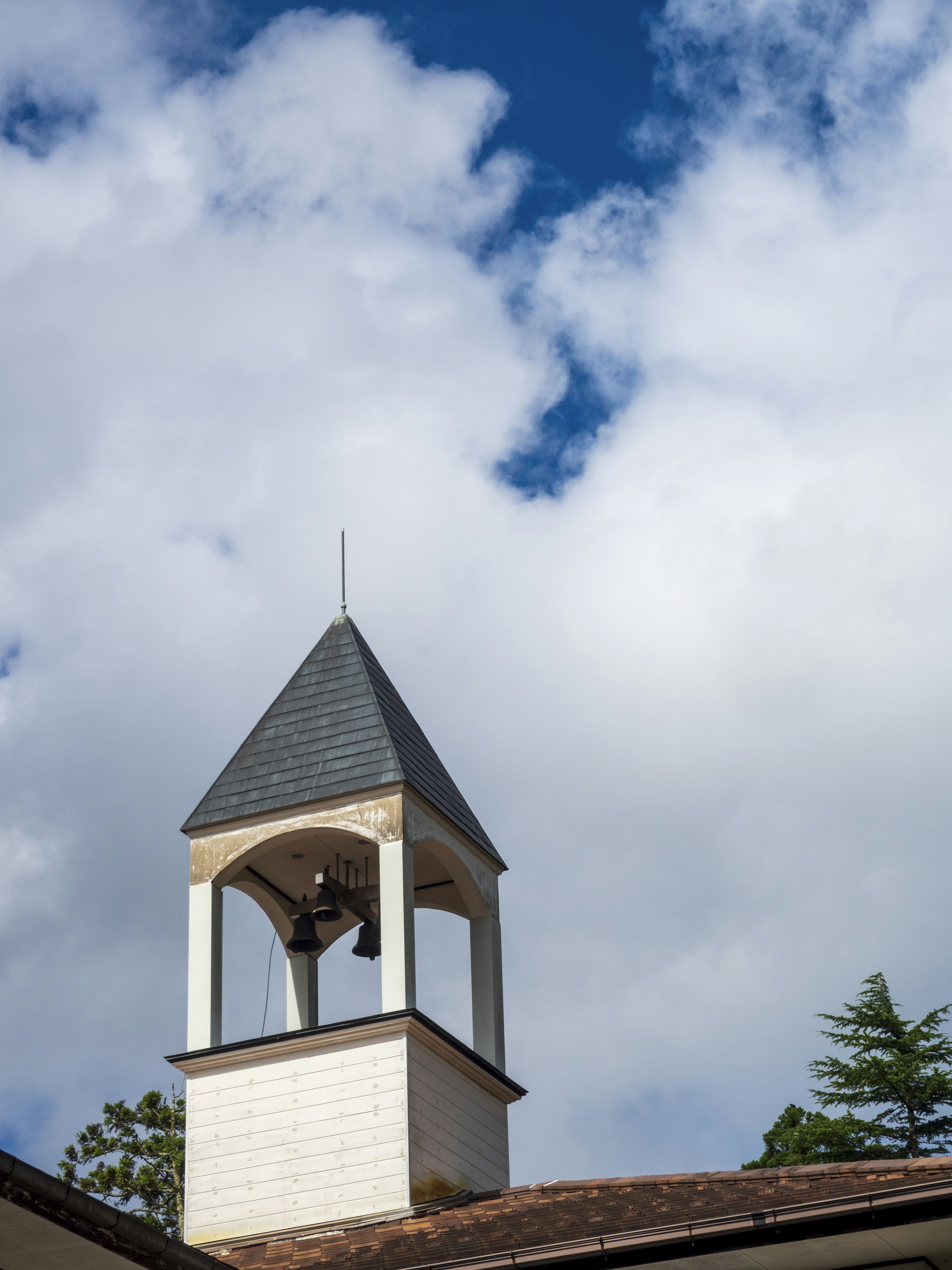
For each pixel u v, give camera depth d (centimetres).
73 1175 3641
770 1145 3784
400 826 1973
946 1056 3600
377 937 2120
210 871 2023
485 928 2141
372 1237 1661
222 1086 1897
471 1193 1872
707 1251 1306
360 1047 1861
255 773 2092
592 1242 1331
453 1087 1933
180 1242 1237
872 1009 3719
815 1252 1309
